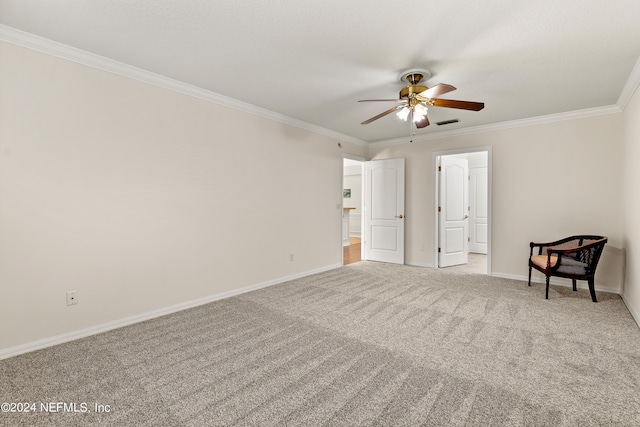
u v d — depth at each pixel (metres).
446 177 5.34
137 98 2.85
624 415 1.58
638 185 2.83
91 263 2.60
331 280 4.39
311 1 1.87
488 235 4.60
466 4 1.88
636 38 2.23
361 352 2.27
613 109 3.67
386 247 5.73
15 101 2.22
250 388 1.84
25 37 2.22
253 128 3.89
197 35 2.26
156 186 2.99
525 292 3.75
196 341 2.46
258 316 3.00
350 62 2.66
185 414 1.62
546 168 4.13
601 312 3.05
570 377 1.93
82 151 2.53
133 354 2.25
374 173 5.84
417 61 2.63
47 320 2.38
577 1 1.83
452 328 2.68
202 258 3.38
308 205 4.72
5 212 2.19
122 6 1.92
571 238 3.80
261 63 2.70
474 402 1.70
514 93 3.32
